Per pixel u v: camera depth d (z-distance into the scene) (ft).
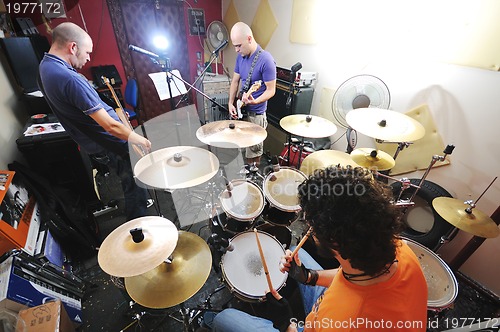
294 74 7.81
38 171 6.15
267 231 5.17
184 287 3.56
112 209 7.40
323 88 8.73
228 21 13.00
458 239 5.99
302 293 4.08
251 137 6.04
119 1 10.75
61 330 3.81
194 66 13.75
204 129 6.39
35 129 6.24
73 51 5.01
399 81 6.55
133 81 10.32
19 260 4.11
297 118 7.20
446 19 5.37
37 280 4.27
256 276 3.84
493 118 5.09
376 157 5.85
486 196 5.46
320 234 1.93
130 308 4.81
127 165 6.11
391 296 1.87
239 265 3.99
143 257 3.19
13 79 7.63
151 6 11.45
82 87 4.82
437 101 5.90
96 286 5.33
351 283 2.05
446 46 5.49
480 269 5.71
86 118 5.28
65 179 6.53
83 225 5.82
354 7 7.10
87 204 6.77
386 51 6.66
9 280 3.84
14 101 7.33
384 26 6.54
